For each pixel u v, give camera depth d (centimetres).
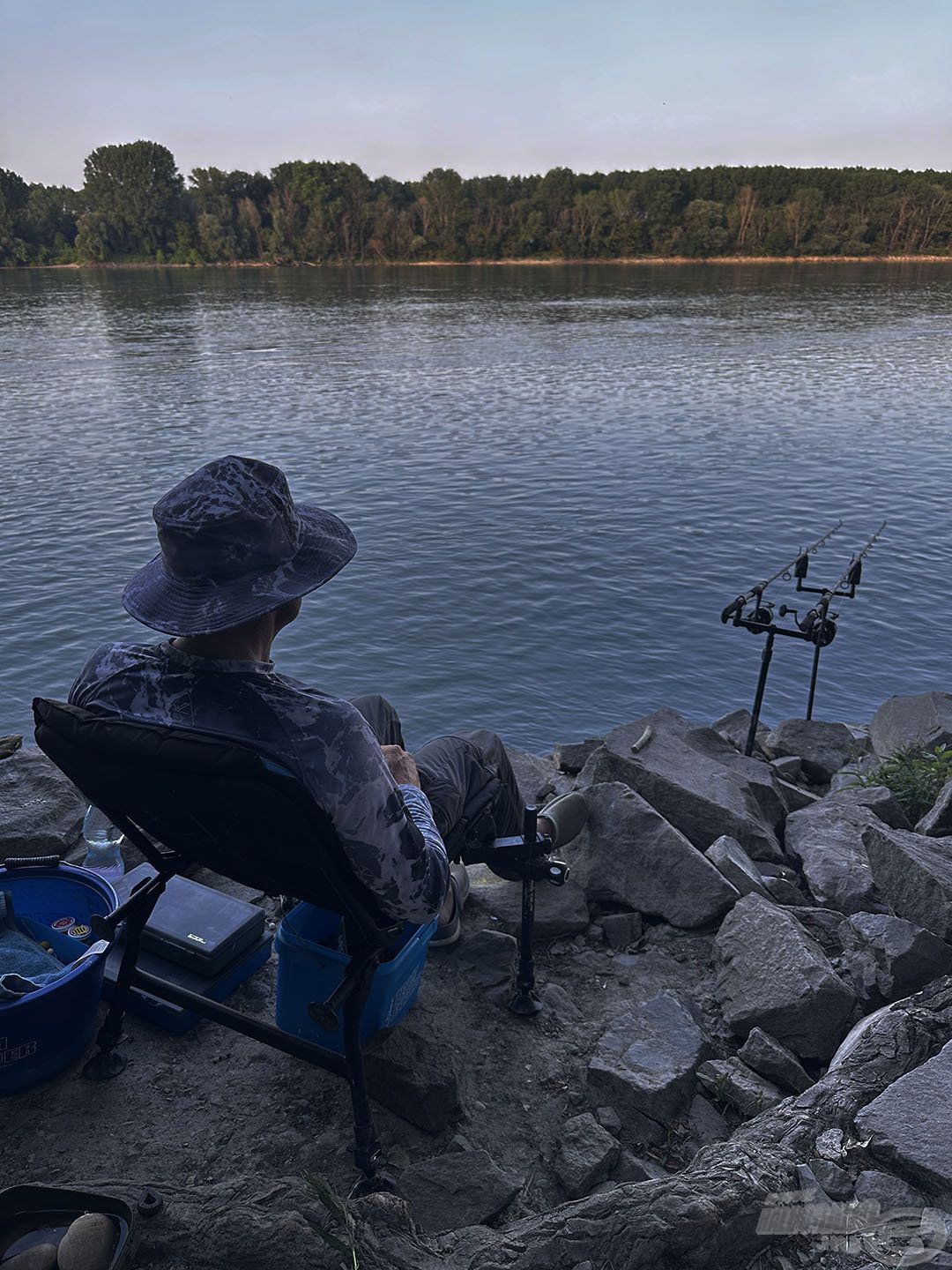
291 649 1767
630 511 2688
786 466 3212
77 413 4369
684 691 1614
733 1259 202
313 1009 212
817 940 328
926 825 427
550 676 1669
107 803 208
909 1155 215
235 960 293
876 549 2352
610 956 327
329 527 202
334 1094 257
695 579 2159
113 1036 262
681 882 344
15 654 1723
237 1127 246
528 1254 200
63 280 17700
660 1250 199
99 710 196
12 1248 204
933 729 679
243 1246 203
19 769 401
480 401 4612
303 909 264
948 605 1995
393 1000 258
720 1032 291
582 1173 232
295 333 8188
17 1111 250
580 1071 271
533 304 10862
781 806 458
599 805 368
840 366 5703
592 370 5709
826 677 1656
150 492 2878
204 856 212
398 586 2089
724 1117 262
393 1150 240
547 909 338
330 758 183
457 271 18775
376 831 190
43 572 2147
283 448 3541
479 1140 246
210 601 180
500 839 281
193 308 11194
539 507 2723
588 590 2077
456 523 2566
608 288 13600
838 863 379
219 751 180
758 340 7200
